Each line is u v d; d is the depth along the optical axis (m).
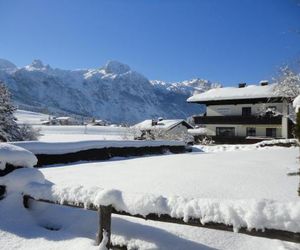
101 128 73.75
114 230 3.80
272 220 2.60
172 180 6.85
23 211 4.46
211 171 8.50
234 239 3.69
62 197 3.97
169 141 23.08
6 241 3.89
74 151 15.09
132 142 19.44
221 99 35.78
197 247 3.49
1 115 20.08
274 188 6.02
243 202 2.83
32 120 107.81
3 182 4.58
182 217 3.03
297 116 5.25
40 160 13.38
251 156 13.80
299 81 25.25
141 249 3.48
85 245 3.59
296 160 11.27
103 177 7.88
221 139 35.28
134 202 3.30
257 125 34.41
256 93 33.31
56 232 4.08
